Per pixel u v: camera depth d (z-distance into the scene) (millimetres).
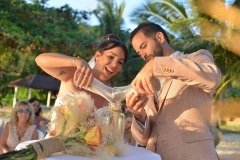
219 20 12328
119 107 1981
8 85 22016
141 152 1978
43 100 27297
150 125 2396
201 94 2289
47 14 12961
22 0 12344
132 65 17031
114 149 1838
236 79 13023
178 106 2283
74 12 14062
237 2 11859
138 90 1932
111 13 19781
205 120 2279
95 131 1775
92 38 13742
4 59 14320
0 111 23859
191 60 2170
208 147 2197
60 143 1753
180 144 2219
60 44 12664
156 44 2377
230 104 13469
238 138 17312
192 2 12922
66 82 2104
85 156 1750
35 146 1683
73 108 1787
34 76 21125
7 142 5207
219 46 12703
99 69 2195
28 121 5297
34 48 12305
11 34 11445
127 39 19422
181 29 13602
